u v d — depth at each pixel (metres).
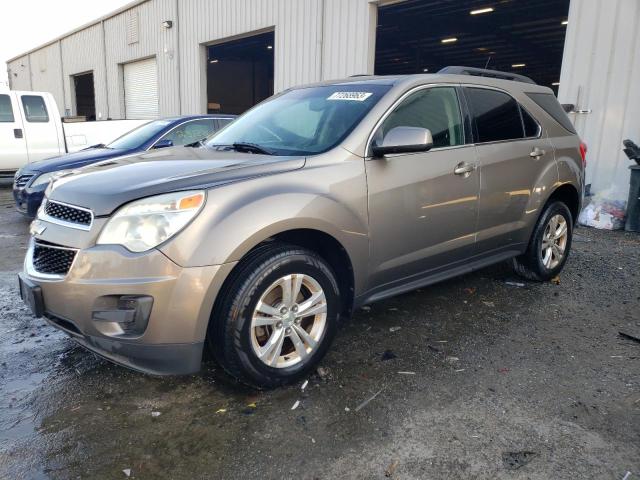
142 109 20.30
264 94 28.73
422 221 3.52
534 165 4.39
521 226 4.39
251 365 2.76
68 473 2.27
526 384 3.04
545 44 21.48
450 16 16.62
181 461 2.36
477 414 2.73
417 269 3.64
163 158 3.33
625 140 7.24
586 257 5.86
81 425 2.62
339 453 2.41
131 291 2.48
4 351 3.42
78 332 2.67
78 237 2.63
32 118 10.84
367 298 3.38
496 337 3.68
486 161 3.94
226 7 14.66
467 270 4.04
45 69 28.91
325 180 3.01
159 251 2.49
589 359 3.37
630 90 7.67
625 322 3.99
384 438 2.52
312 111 3.67
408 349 3.47
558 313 4.14
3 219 7.94
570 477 2.27
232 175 2.82
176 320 2.52
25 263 2.99
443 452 2.42
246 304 2.68
